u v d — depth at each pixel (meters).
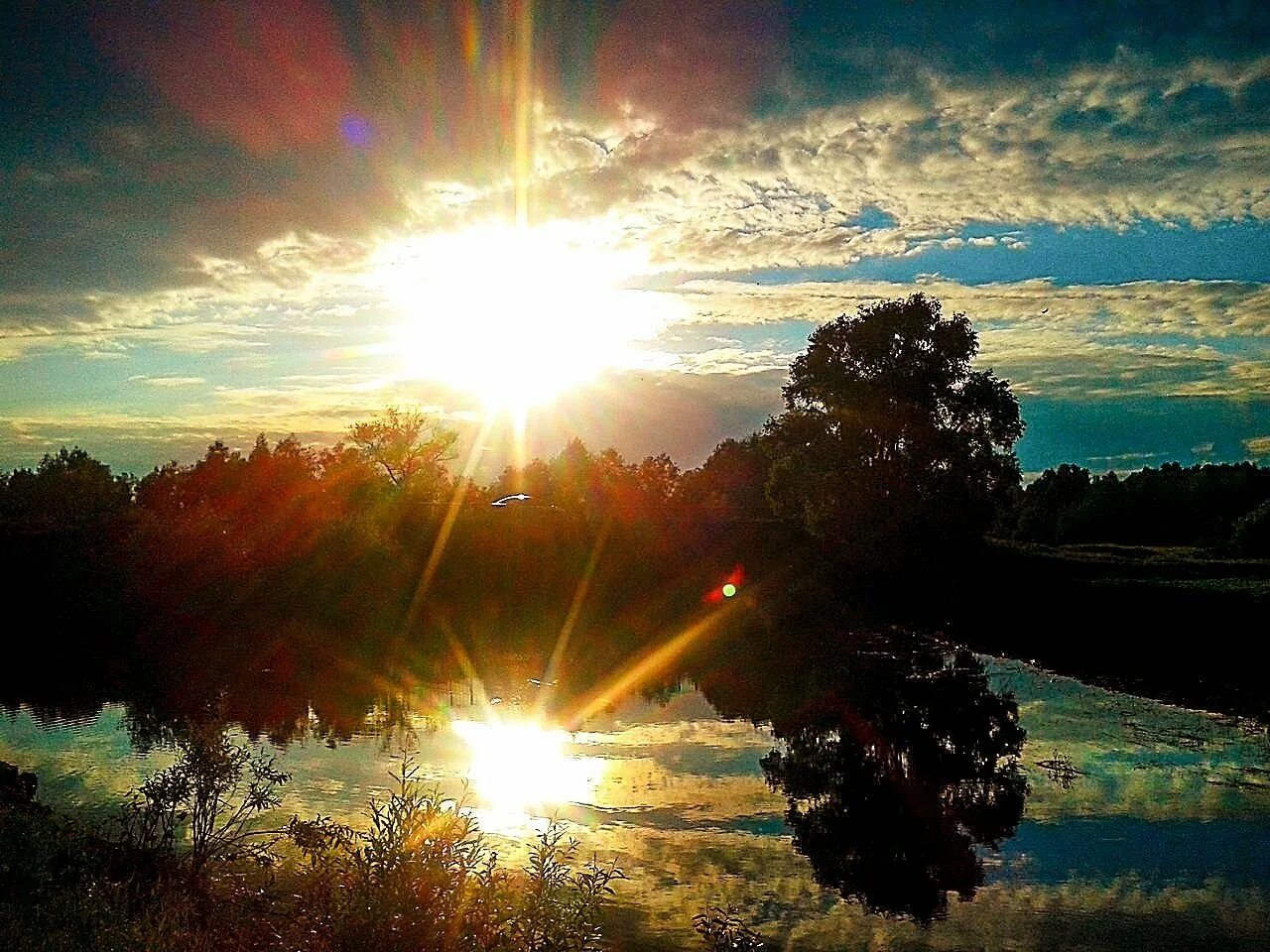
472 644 49.66
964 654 44.81
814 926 15.93
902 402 62.53
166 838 14.94
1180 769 25.30
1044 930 15.94
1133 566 61.50
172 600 57.84
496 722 30.81
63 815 18.88
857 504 62.06
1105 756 26.69
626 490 103.81
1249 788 23.53
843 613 58.34
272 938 10.98
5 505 84.62
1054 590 53.94
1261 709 32.81
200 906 12.90
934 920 16.22
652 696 35.62
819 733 29.52
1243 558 66.44
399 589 62.78
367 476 85.94
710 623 55.97
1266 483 95.06
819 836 20.08
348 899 8.66
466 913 8.77
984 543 65.12
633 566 68.94
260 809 17.95
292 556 60.69
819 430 64.69
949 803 22.42
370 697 35.19
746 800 22.44
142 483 104.56
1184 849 19.48
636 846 19.28
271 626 54.97
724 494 115.12
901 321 63.41
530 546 70.25
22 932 10.20
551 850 10.13
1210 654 40.81
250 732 28.86
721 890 17.27
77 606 57.66
